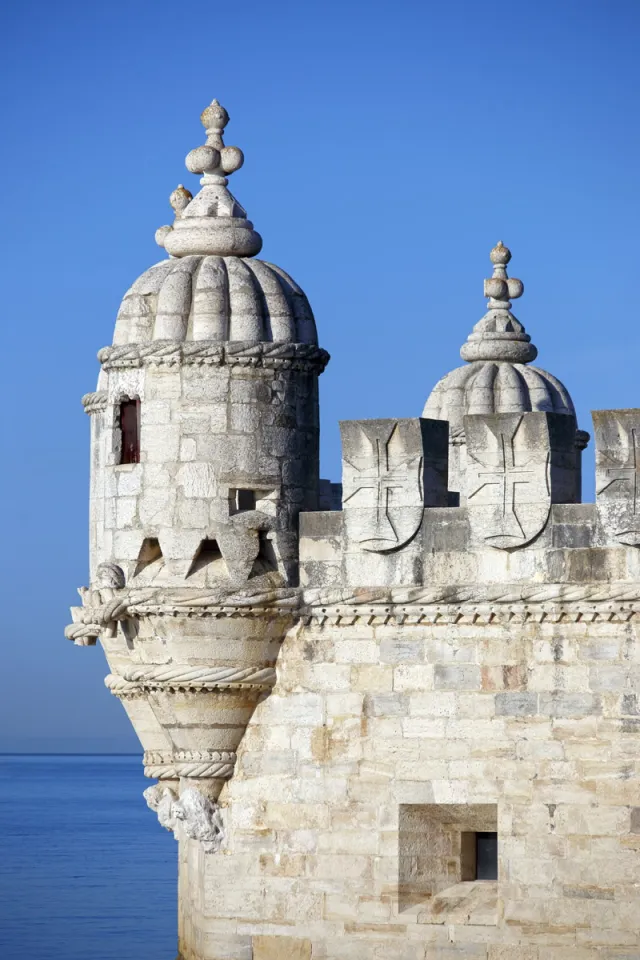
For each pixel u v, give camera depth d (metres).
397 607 77.31
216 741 79.81
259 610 78.19
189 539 78.50
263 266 80.94
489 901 76.88
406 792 77.25
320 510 82.75
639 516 73.81
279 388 79.44
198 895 82.56
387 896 77.50
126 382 80.19
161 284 80.00
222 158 82.38
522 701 75.69
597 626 74.69
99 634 84.31
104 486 81.00
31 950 111.56
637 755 74.00
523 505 75.62
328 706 78.56
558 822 75.00
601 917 74.31
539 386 96.88
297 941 78.75
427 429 77.75
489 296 99.06
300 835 78.94
